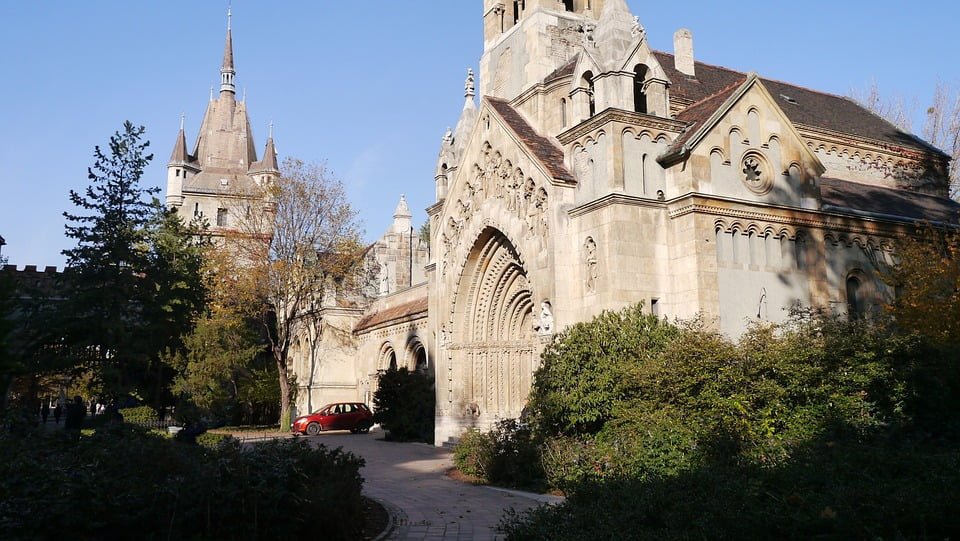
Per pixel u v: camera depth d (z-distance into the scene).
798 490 11.27
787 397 18.27
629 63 26.81
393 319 49.94
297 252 49.00
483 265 33.44
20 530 10.25
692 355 19.02
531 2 34.12
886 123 41.56
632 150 26.22
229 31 112.19
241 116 109.81
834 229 28.53
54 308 36.12
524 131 30.78
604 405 19.81
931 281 23.08
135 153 37.38
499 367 33.72
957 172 48.19
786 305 26.64
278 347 48.59
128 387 36.56
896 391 17.94
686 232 25.47
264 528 11.91
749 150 27.16
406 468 25.14
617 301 24.72
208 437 28.44
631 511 10.33
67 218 36.16
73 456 12.15
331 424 45.69
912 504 10.02
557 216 27.20
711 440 16.41
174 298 38.56
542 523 10.58
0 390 30.33
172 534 11.22
